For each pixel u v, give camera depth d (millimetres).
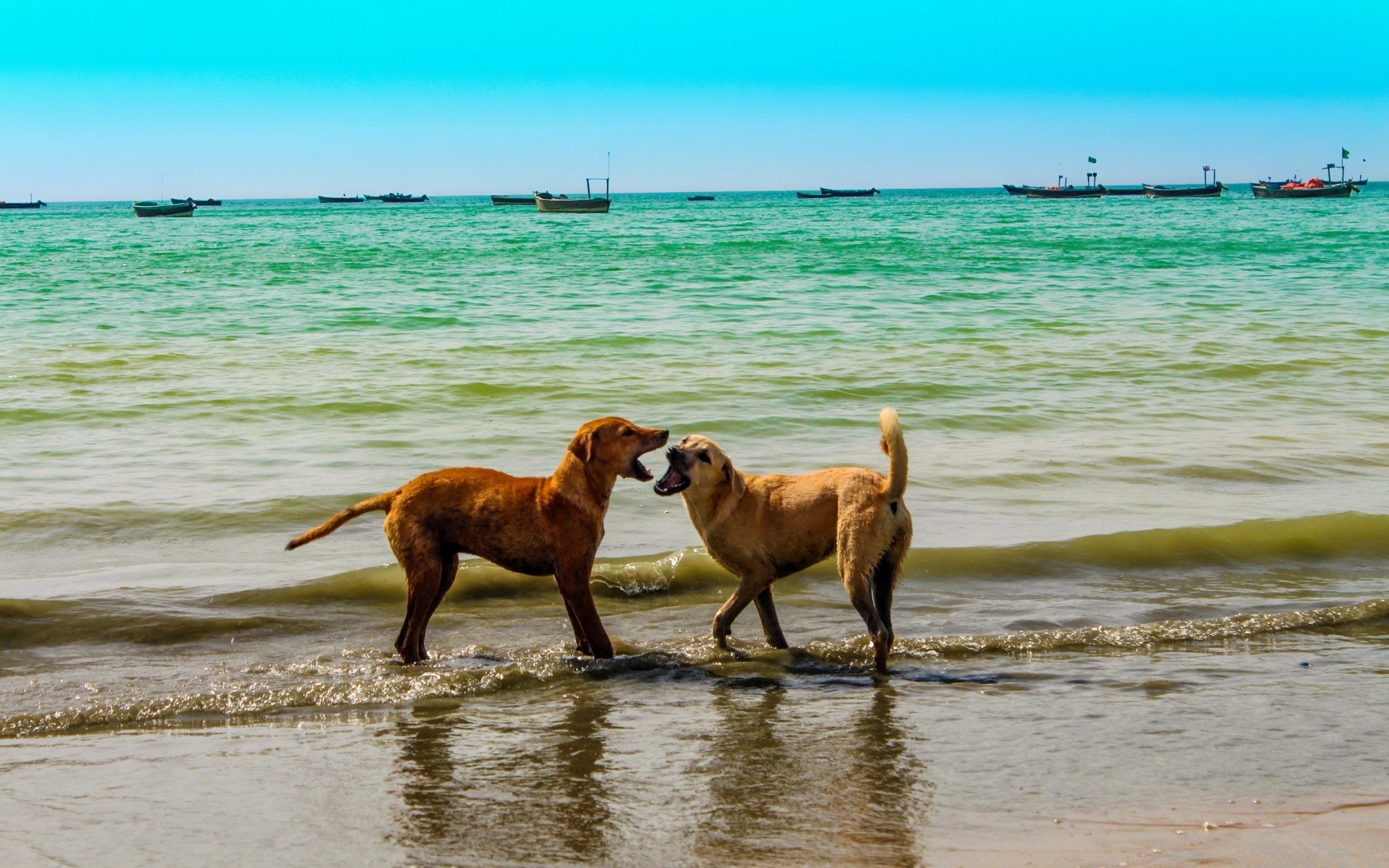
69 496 10180
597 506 6918
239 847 4387
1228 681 6406
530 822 4609
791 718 5875
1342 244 45812
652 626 7559
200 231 70875
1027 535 9320
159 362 17000
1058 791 4898
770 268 35219
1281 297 26703
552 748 5445
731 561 7016
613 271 34594
